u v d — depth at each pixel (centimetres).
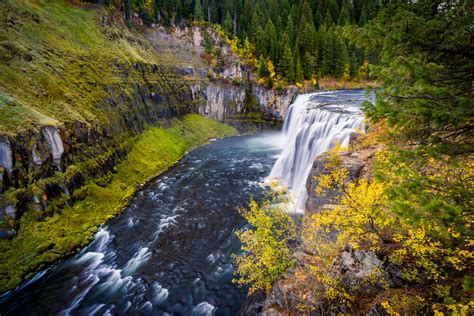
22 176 1648
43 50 2672
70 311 1239
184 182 2702
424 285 713
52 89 2331
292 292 927
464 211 513
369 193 830
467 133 539
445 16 502
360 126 2188
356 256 852
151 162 3134
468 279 459
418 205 523
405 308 679
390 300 713
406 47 548
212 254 1587
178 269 1477
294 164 2856
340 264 874
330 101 4091
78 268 1501
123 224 1933
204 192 2452
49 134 1897
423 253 671
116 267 1509
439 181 540
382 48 603
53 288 1361
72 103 2434
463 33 484
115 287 1366
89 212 1966
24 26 2734
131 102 3528
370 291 799
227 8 7456
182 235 1788
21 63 2242
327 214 989
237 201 2253
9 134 1639
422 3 538
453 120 482
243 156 3650
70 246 1644
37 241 1566
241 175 2881
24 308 1256
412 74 527
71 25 3572
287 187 2636
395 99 557
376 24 566
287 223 1430
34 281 1401
